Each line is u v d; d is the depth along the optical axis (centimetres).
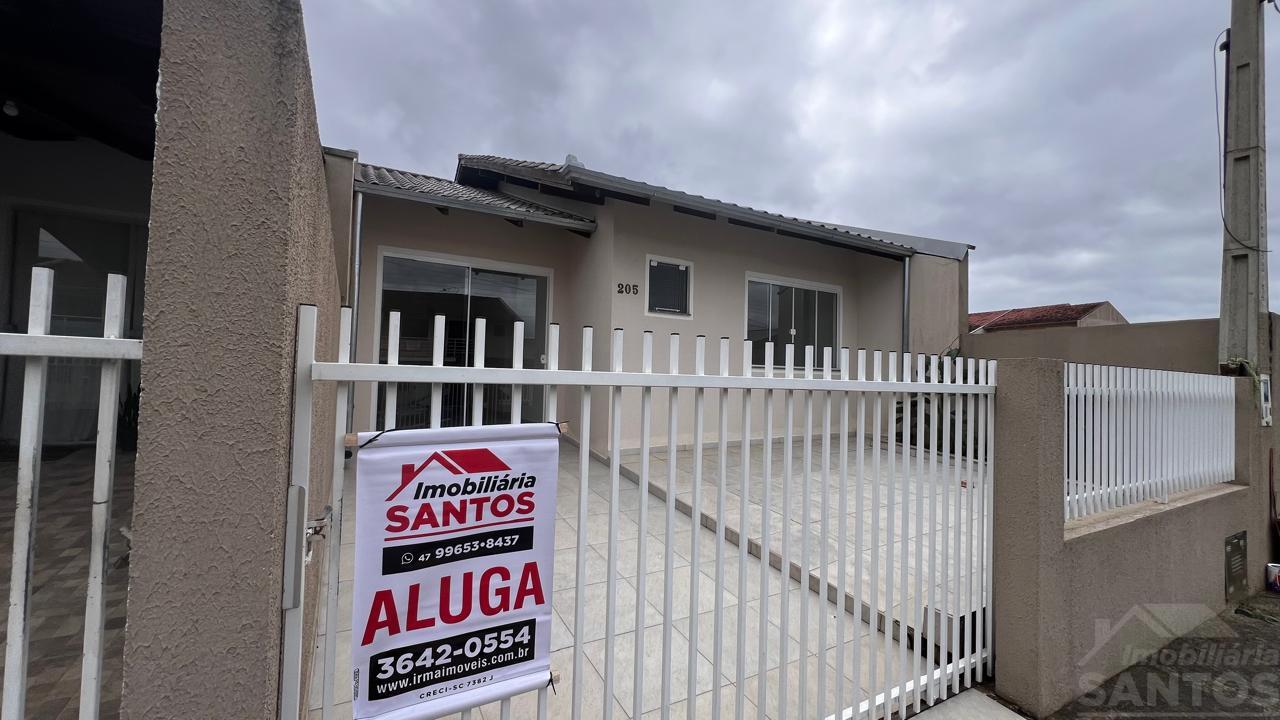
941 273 786
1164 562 300
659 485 509
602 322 649
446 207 577
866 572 338
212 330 85
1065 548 240
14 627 80
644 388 151
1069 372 270
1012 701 234
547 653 135
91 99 400
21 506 80
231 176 85
